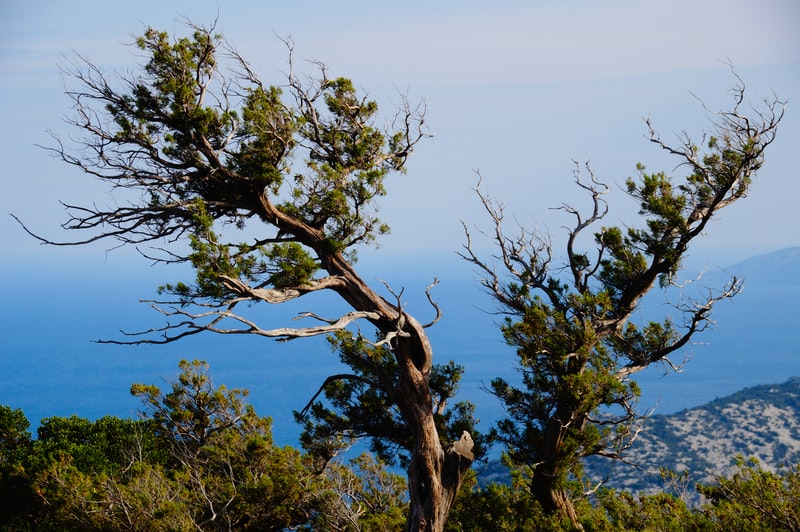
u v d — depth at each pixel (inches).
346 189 812.6
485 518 898.1
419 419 820.0
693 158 921.5
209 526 983.6
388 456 991.0
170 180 778.2
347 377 897.5
